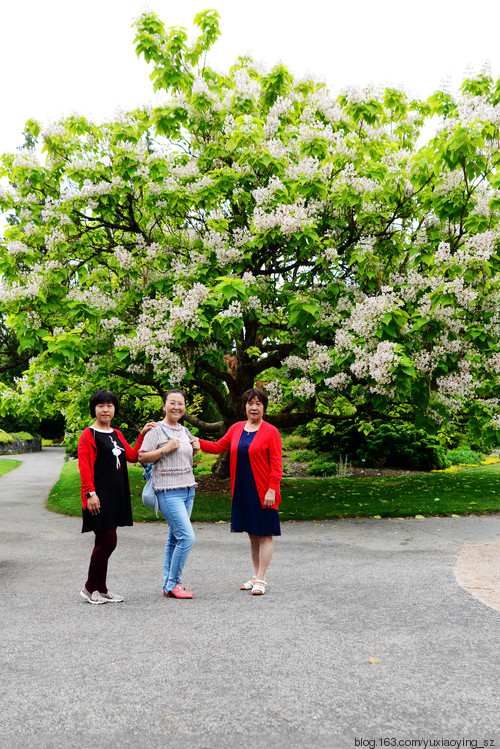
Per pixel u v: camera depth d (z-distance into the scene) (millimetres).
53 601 4316
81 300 8406
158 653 3166
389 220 9023
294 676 2854
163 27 9039
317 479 15086
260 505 4469
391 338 7727
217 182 8680
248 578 5004
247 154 8766
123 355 8109
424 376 7883
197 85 9234
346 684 2762
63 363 7953
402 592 4469
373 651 3189
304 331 8344
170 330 7980
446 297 7156
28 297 8148
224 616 3842
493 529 7590
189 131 10055
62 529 8156
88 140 9648
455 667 2969
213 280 8625
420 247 8703
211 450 4816
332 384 8023
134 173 8805
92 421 12734
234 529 4551
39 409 10094
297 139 9258
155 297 9445
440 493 10922
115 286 9750
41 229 9680
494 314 7816
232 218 9883
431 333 7676
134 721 2414
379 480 13953
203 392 19484
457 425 10086
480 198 7891
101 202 8719
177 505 4383
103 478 4250
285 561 5695
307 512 9047
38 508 10641
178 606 4113
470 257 7375
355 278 9375
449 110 8141
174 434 4500
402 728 2344
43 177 9219
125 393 11234
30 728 2361
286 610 3979
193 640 3369
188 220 10172
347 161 8812
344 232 9258
